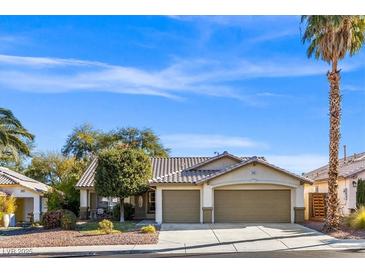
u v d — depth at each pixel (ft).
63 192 124.67
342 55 78.79
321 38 78.89
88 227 91.45
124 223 100.78
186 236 76.79
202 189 102.53
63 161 187.83
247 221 101.50
